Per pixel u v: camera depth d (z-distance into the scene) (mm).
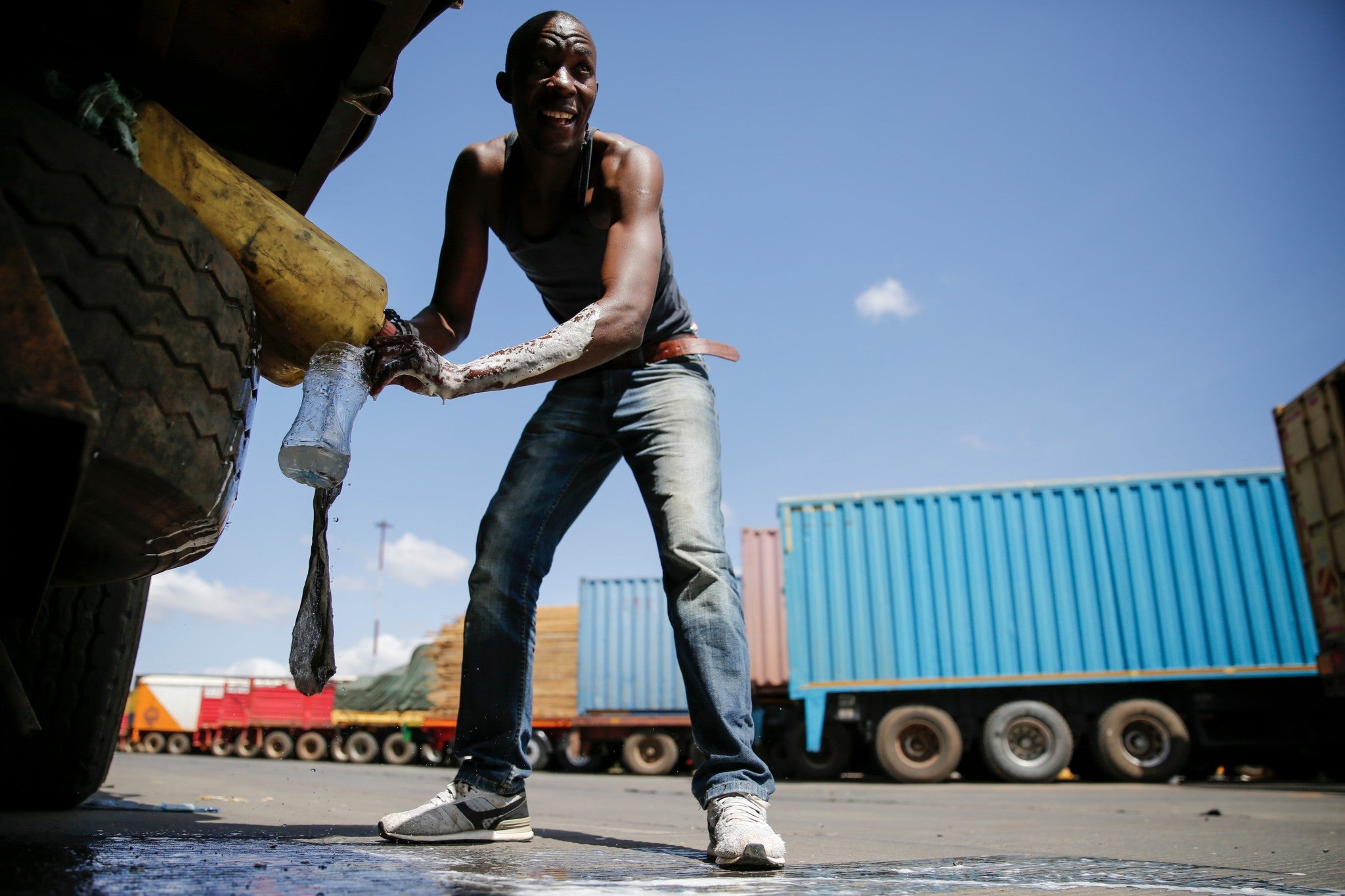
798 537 9664
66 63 972
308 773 8672
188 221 945
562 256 1806
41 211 788
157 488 913
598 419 1786
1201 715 9008
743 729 1548
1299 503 7363
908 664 9070
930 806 4879
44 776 1910
